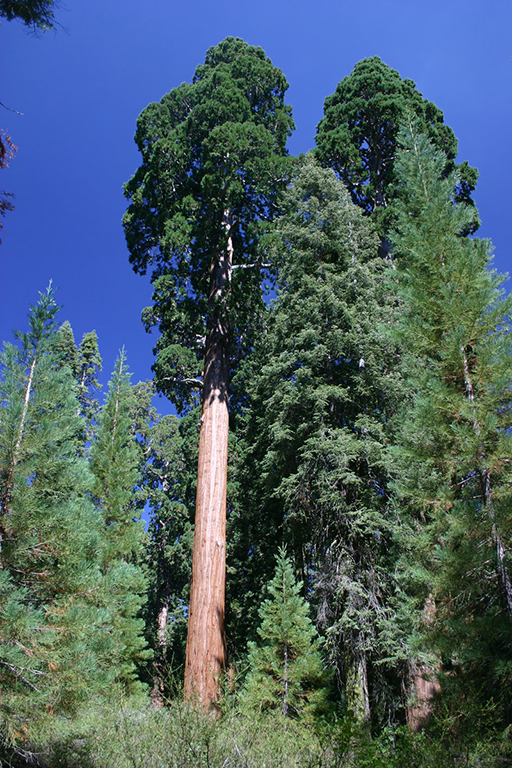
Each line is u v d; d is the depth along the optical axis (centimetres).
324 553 1112
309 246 1366
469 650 516
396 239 787
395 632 904
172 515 2386
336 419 1210
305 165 1546
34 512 539
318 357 1195
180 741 489
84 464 596
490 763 460
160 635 2389
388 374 1220
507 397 596
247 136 1480
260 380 1390
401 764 488
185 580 2266
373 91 2072
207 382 1409
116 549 1230
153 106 1719
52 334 636
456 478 637
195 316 1420
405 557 664
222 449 1316
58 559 557
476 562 542
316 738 647
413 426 638
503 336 633
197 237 1411
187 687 982
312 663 838
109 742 549
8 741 466
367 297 1252
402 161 830
